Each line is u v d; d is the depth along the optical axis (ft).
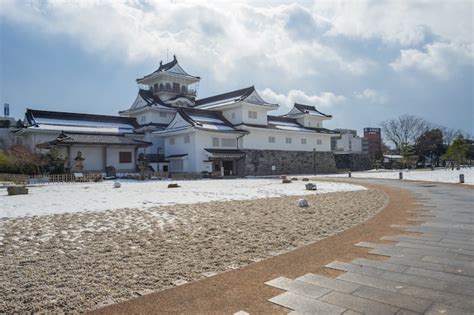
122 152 135.44
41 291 15.64
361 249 21.68
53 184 93.91
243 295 14.76
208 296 14.75
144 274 17.80
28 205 47.55
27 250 22.86
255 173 156.56
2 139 149.69
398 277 16.37
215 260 20.13
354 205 43.80
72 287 16.08
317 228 29.19
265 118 168.45
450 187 69.82
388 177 120.16
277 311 13.12
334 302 13.79
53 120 139.33
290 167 174.70
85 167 126.62
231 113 163.12
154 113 165.58
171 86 185.47
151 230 28.91
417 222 30.58
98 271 18.34
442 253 20.24
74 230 29.37
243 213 37.91
